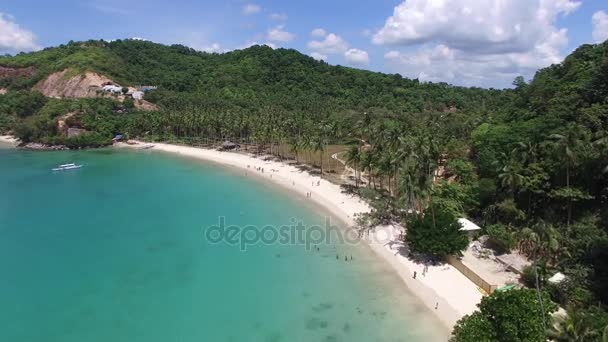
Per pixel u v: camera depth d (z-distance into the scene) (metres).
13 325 51.47
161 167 147.50
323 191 107.81
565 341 38.16
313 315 52.34
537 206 70.25
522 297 41.84
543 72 125.44
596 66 92.44
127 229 84.25
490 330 40.41
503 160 76.56
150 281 62.09
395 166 87.25
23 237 80.31
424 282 58.81
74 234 81.69
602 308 45.22
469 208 78.56
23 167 148.50
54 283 61.88
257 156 160.25
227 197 106.31
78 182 125.75
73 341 48.22
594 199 65.56
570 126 71.56
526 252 62.56
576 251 56.84
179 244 76.00
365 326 49.78
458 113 199.75
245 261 68.19
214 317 52.59
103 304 55.97
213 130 187.50
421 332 48.41
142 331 49.97
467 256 64.81
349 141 179.62
